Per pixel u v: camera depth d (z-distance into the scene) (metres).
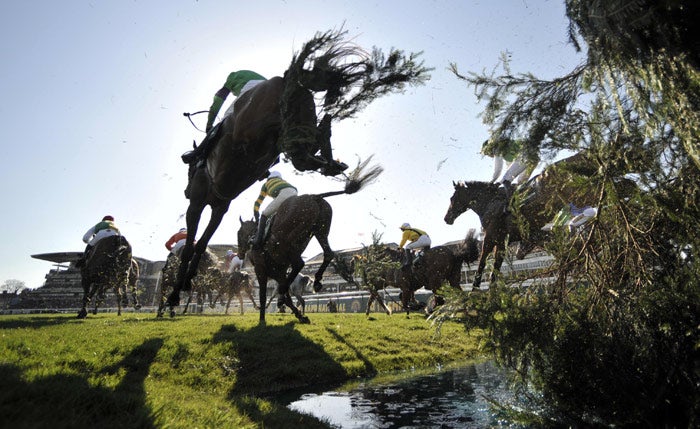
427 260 10.84
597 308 2.88
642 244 2.84
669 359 2.38
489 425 2.64
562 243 3.13
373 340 6.12
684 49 1.79
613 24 1.83
